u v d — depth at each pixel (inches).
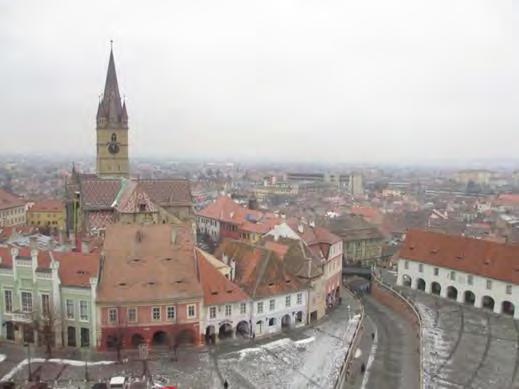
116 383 2758.4
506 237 6161.4
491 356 3280.0
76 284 3230.8
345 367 3129.9
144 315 3265.3
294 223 4891.7
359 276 5625.0
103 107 6397.6
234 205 7185.0
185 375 2979.8
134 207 4672.7
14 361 3080.7
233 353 3316.9
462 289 4384.8
